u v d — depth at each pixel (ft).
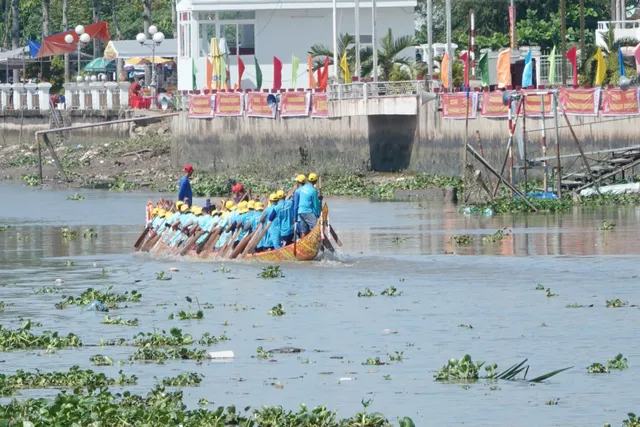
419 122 651.66
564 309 271.49
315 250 357.82
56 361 226.38
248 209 375.04
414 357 224.53
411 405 190.08
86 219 521.65
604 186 550.36
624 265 340.39
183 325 260.83
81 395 189.67
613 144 581.12
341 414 185.06
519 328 249.96
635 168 578.66
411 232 439.63
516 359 221.25
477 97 616.80
